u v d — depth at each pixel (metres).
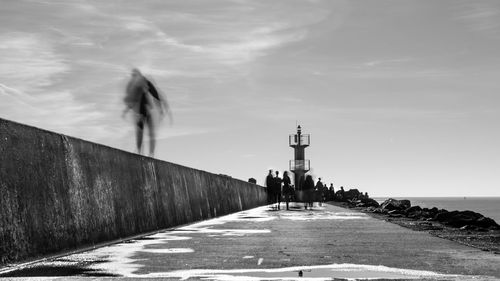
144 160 14.34
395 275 6.95
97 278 6.69
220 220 20.84
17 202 8.01
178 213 17.34
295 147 69.25
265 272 7.20
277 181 34.31
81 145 10.45
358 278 6.71
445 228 15.95
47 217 8.82
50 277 6.76
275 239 11.98
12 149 8.06
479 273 7.10
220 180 26.67
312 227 16.14
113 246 10.57
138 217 13.29
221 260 8.38
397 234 13.32
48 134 9.21
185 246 10.50
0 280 6.56
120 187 12.30
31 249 8.25
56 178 9.30
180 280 6.56
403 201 38.88
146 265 7.84
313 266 7.75
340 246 10.43
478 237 12.48
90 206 10.51
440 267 7.63
